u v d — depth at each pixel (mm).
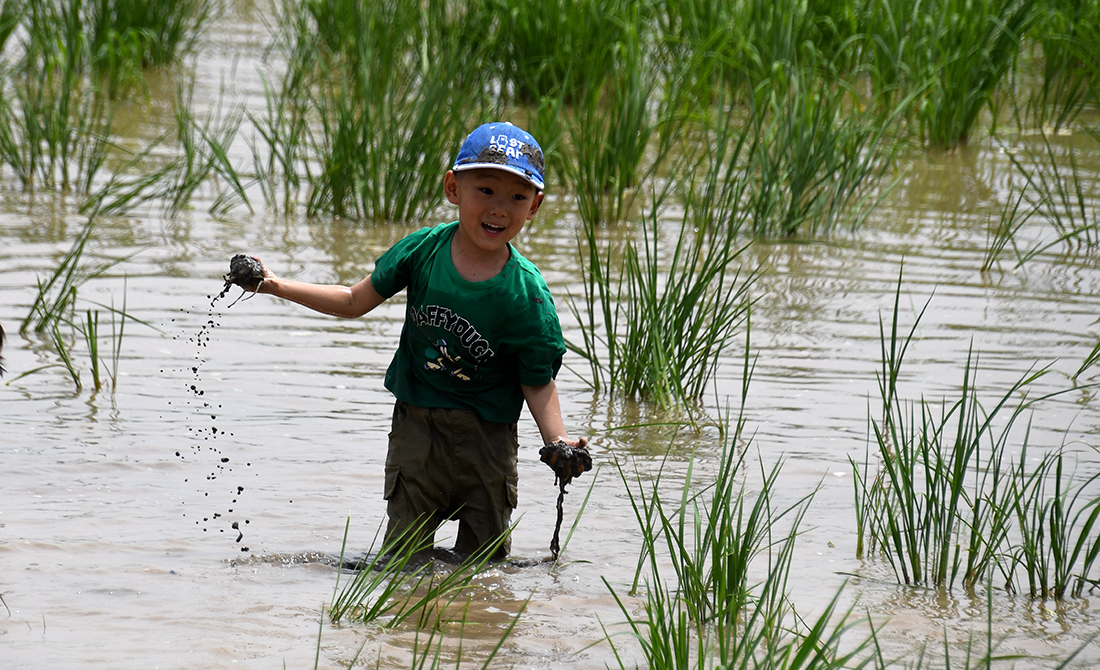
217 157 19734
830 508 9812
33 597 7734
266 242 16641
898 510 9641
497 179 7941
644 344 12852
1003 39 22875
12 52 25172
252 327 13570
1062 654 7477
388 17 24000
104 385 11820
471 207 8008
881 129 19203
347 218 18078
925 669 7199
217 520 9242
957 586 8555
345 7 25641
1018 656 6938
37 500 9352
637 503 9898
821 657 6695
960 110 21984
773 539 9219
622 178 18188
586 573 8617
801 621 7777
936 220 18484
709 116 21672
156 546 8711
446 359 8414
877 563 8898
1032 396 12180
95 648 7031
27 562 8281
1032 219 18484
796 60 22703
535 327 8273
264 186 19219
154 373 12188
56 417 11016
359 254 16375
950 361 13156
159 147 20750
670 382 12367
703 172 20250
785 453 10914
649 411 12055
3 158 18844
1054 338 13828
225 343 13062
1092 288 15625
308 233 17234
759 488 10164
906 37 23516
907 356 13312
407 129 19141
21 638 7125
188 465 10211
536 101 24016
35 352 12547
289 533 9094
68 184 18516
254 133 21734
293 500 9680
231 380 12109
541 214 18500
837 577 8617
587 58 22984
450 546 9195
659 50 24500
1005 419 11594
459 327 8258
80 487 9648
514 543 9141
